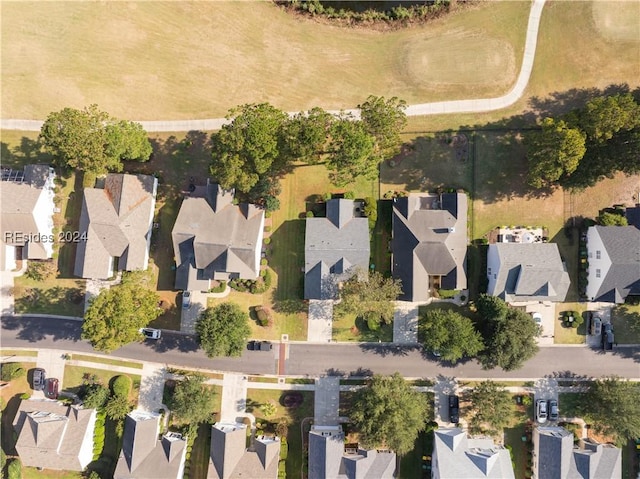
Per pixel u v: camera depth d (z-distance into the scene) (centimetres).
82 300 5994
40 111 6109
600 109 5141
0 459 5834
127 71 6119
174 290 5969
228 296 5959
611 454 5494
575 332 5847
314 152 5253
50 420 5578
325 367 5903
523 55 5988
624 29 5956
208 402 5541
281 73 6081
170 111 6069
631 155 5131
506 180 5909
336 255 5597
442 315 5441
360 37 6094
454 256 5584
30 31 6175
